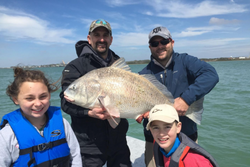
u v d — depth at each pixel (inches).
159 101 104.6
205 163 72.2
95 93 95.7
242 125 260.7
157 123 81.2
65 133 81.5
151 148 120.0
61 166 79.0
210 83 99.1
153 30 115.4
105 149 101.7
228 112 327.6
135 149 167.8
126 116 100.0
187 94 97.7
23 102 70.2
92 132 99.0
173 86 113.6
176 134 82.4
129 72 104.0
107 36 109.2
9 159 68.0
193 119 105.6
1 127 72.4
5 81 1087.6
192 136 114.9
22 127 71.6
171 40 114.7
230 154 186.9
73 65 103.3
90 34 111.0
